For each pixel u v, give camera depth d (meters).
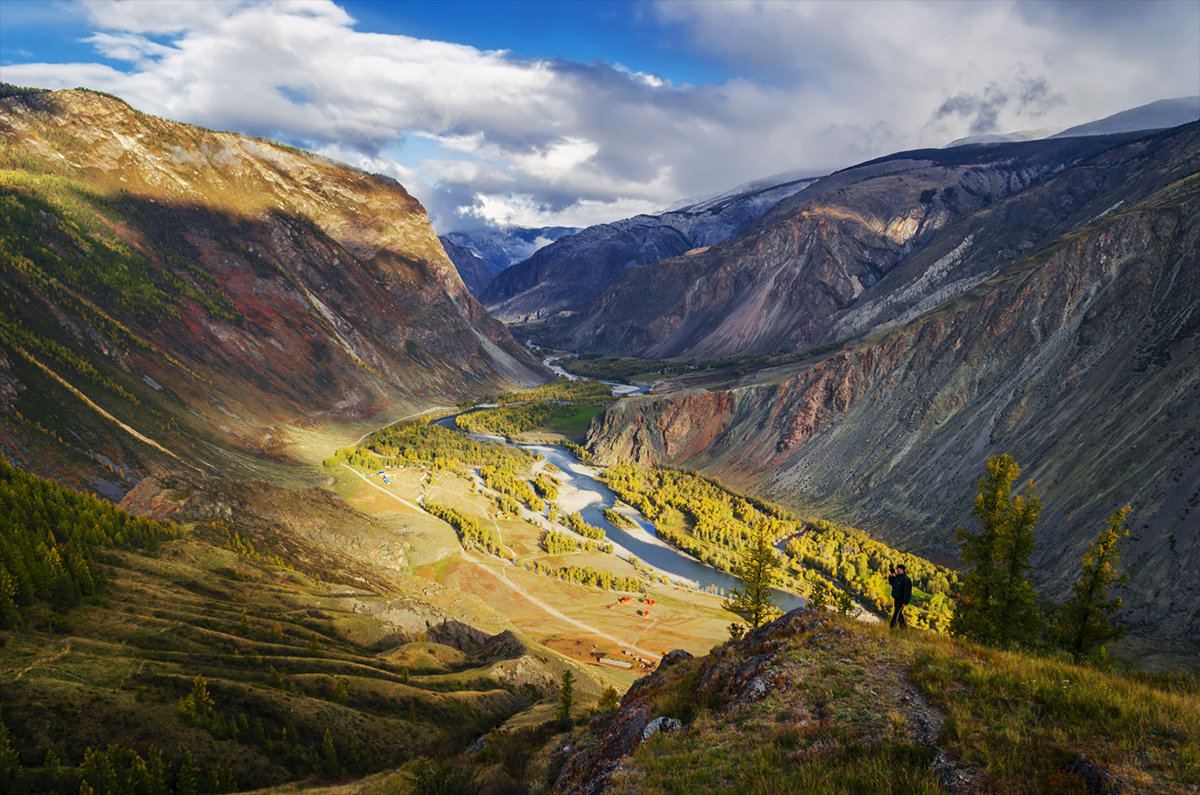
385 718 62.66
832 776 15.30
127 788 43.44
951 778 14.55
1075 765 14.06
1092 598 36.47
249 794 45.81
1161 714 15.72
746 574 49.97
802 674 21.16
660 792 16.88
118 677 54.62
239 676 60.88
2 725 44.47
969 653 21.28
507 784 35.59
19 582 61.72
